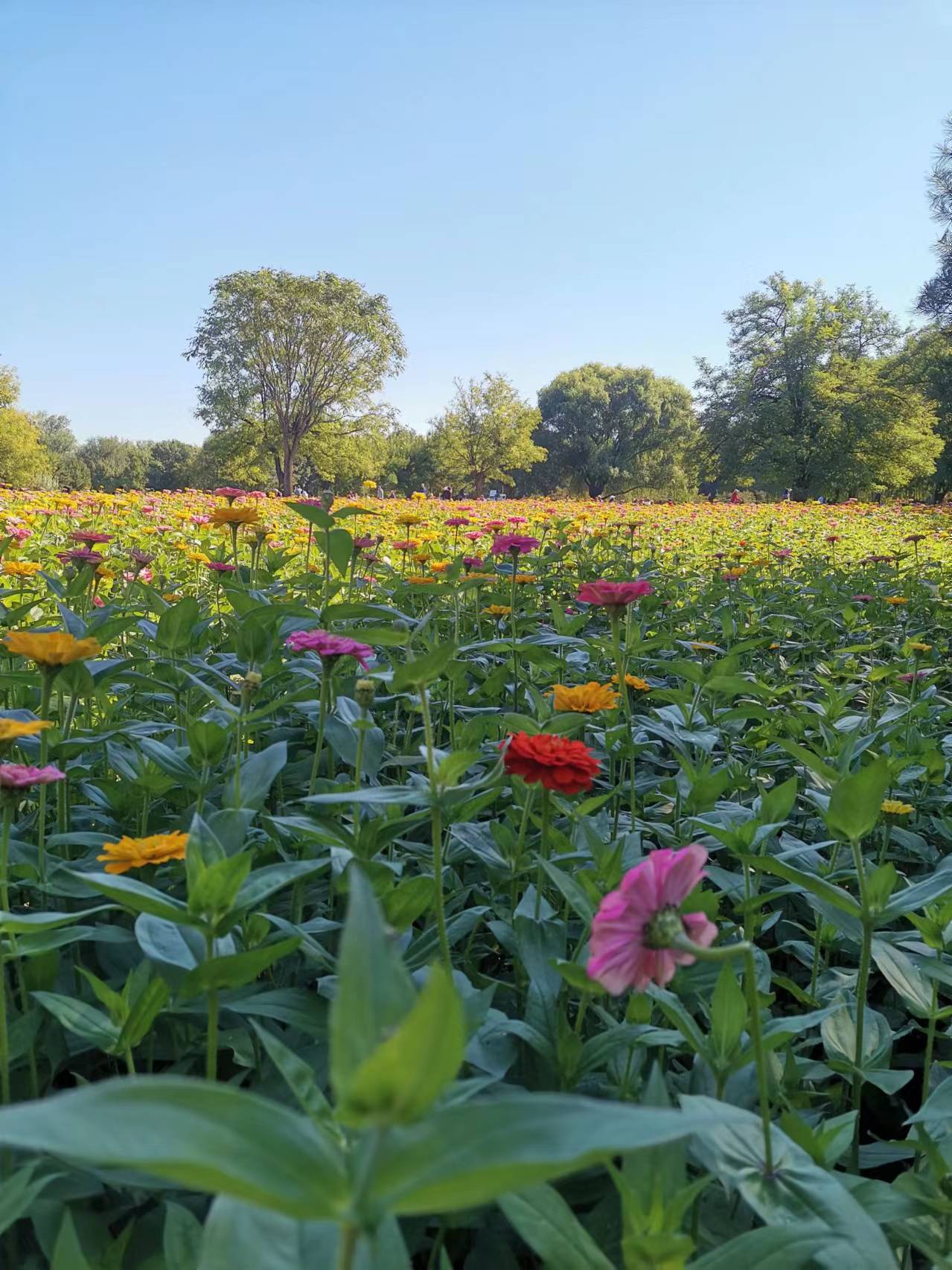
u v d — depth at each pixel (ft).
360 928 2.35
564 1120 2.28
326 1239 3.23
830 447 167.43
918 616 25.39
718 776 8.77
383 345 217.15
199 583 21.47
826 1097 6.61
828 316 193.36
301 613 10.64
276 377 214.69
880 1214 4.74
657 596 21.42
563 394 308.19
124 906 4.94
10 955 5.01
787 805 7.41
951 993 7.98
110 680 10.21
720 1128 4.58
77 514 35.32
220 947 5.21
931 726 13.91
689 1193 3.51
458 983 5.49
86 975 5.02
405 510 59.06
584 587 9.44
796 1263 3.76
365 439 231.09
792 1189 4.31
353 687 11.03
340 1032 2.22
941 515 88.79
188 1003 5.54
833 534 57.67
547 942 6.10
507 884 7.63
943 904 6.77
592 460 299.58
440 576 18.78
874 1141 7.07
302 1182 2.28
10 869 6.45
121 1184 4.60
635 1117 2.27
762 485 185.57
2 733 5.48
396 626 13.84
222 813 6.08
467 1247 5.35
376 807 8.17
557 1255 3.59
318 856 7.43
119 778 10.04
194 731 7.53
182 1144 2.12
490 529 28.53
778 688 13.99
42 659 6.57
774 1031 5.38
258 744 11.00
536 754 6.05
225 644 14.05
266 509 47.93
